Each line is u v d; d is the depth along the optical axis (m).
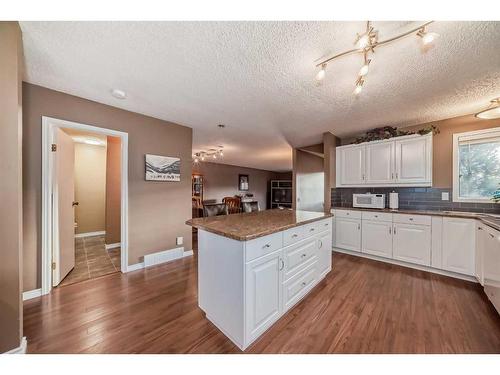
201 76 1.91
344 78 1.92
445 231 2.59
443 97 2.31
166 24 1.30
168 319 1.74
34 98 2.06
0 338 1.29
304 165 5.20
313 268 2.23
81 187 4.78
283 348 1.41
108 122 2.57
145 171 2.91
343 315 1.78
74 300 2.03
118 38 1.42
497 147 2.66
